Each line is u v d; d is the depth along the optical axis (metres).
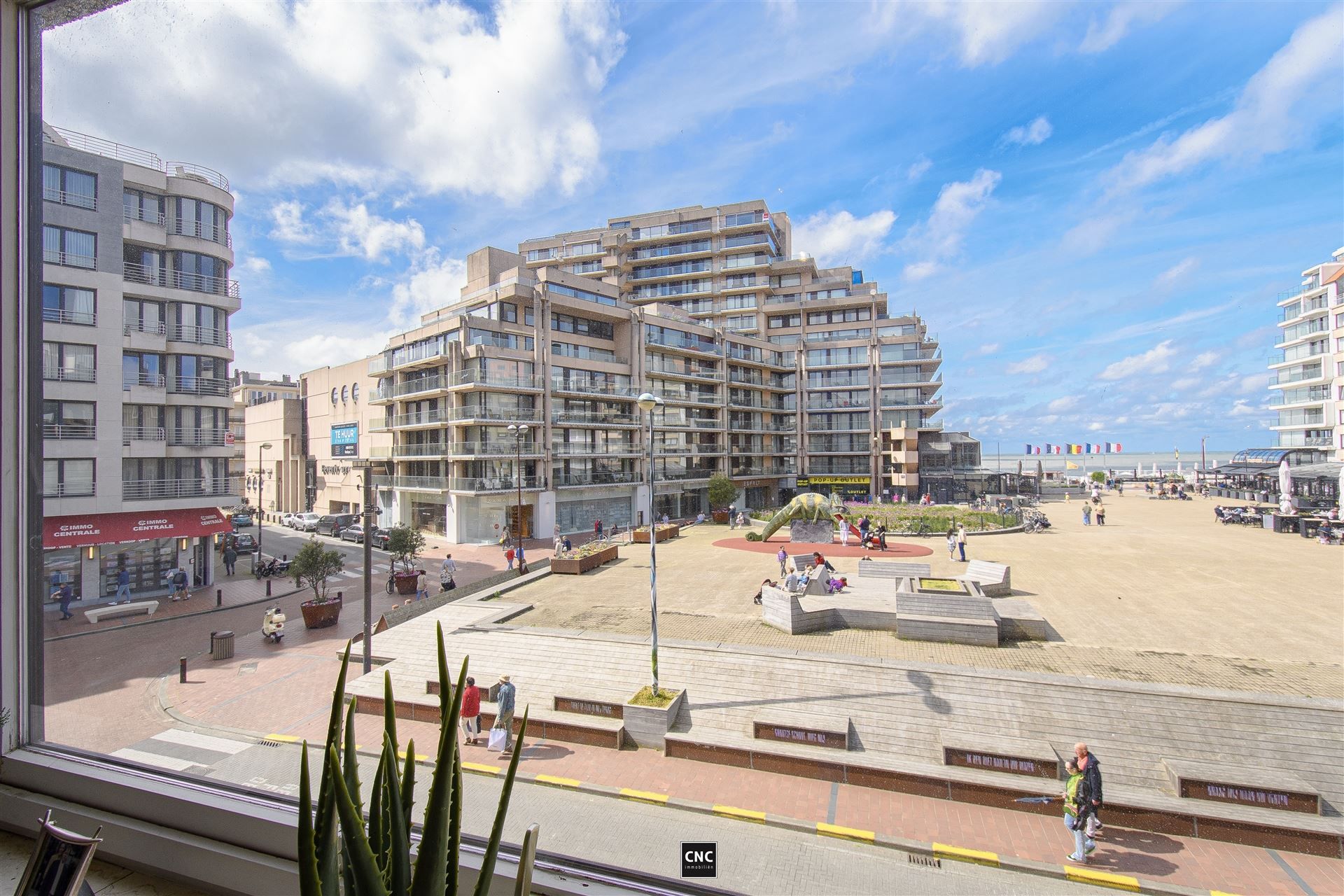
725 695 14.30
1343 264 49.44
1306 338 51.44
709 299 75.38
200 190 22.83
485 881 1.67
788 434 71.00
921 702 13.33
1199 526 42.12
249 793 2.93
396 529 28.62
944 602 17.38
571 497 48.38
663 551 34.72
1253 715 12.01
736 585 24.53
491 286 50.53
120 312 18.27
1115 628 17.81
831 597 20.00
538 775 11.70
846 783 11.57
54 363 17.11
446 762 1.71
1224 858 9.52
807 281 73.44
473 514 43.66
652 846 9.52
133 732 11.71
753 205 74.06
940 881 8.94
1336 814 10.24
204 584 23.97
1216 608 19.81
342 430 55.34
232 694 14.27
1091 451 71.19
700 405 59.97
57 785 3.16
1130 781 11.49
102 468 17.92
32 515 3.42
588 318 52.28
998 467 85.38
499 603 21.73
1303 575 24.80
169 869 2.83
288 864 2.65
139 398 21.03
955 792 11.05
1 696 3.31
